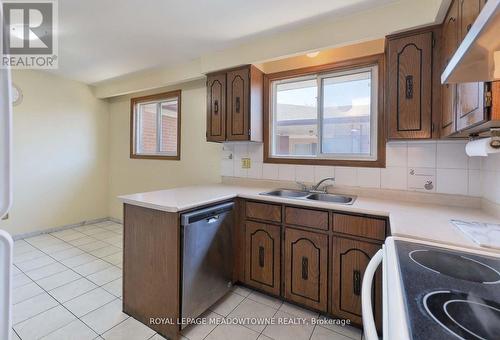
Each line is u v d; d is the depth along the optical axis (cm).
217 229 200
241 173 295
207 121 279
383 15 183
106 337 168
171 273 168
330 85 252
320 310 190
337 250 182
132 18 204
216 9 191
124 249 193
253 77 255
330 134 252
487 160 168
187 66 300
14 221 334
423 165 201
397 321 57
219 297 205
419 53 173
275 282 209
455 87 136
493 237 111
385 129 207
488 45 61
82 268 262
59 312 191
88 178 412
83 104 401
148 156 385
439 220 143
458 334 52
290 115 274
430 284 74
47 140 361
